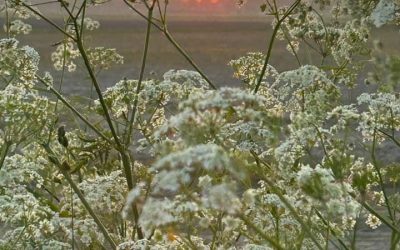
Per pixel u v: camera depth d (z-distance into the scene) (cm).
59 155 1164
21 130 934
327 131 839
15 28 1282
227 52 10750
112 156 1166
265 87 1230
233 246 824
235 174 495
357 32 1072
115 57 1345
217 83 5806
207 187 563
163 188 498
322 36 1142
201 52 10825
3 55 1063
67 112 1230
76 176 1173
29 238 920
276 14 1080
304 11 1162
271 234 816
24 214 915
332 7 1152
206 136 548
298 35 1155
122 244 870
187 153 494
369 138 965
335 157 654
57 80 5100
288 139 805
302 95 987
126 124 1083
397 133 2875
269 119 593
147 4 1092
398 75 614
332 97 942
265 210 796
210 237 1135
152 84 1095
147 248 859
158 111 1119
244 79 1266
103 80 5647
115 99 1093
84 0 1040
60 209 1020
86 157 1072
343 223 884
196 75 1085
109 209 1001
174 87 1078
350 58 1110
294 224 801
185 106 555
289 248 750
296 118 779
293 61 6625
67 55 1353
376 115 907
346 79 1137
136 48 11750
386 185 1653
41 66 6281
